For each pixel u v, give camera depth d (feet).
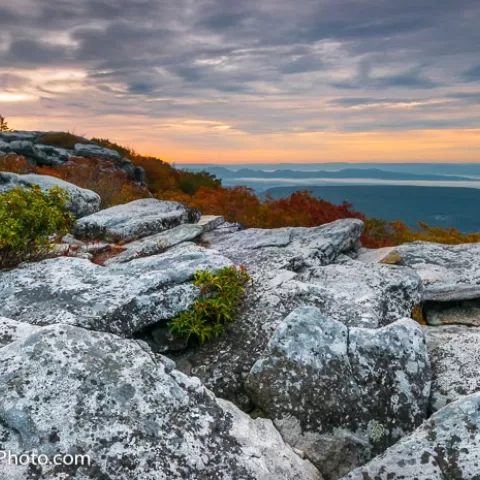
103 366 16.46
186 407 16.51
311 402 19.38
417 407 19.58
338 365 20.10
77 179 78.07
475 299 31.50
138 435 14.73
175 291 24.47
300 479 15.90
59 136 130.72
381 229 73.20
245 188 77.92
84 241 40.81
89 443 14.10
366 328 21.86
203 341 23.47
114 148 136.87
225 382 21.49
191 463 14.49
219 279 25.99
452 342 23.94
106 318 22.34
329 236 37.81
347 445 18.70
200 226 40.47
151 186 120.16
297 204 73.10
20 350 16.38
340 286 29.19
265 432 17.60
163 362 17.99
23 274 26.89
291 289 27.07
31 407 14.55
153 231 42.09
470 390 20.07
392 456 15.49
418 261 37.24
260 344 23.00
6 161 81.05
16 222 26.94
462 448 15.11
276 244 37.65
